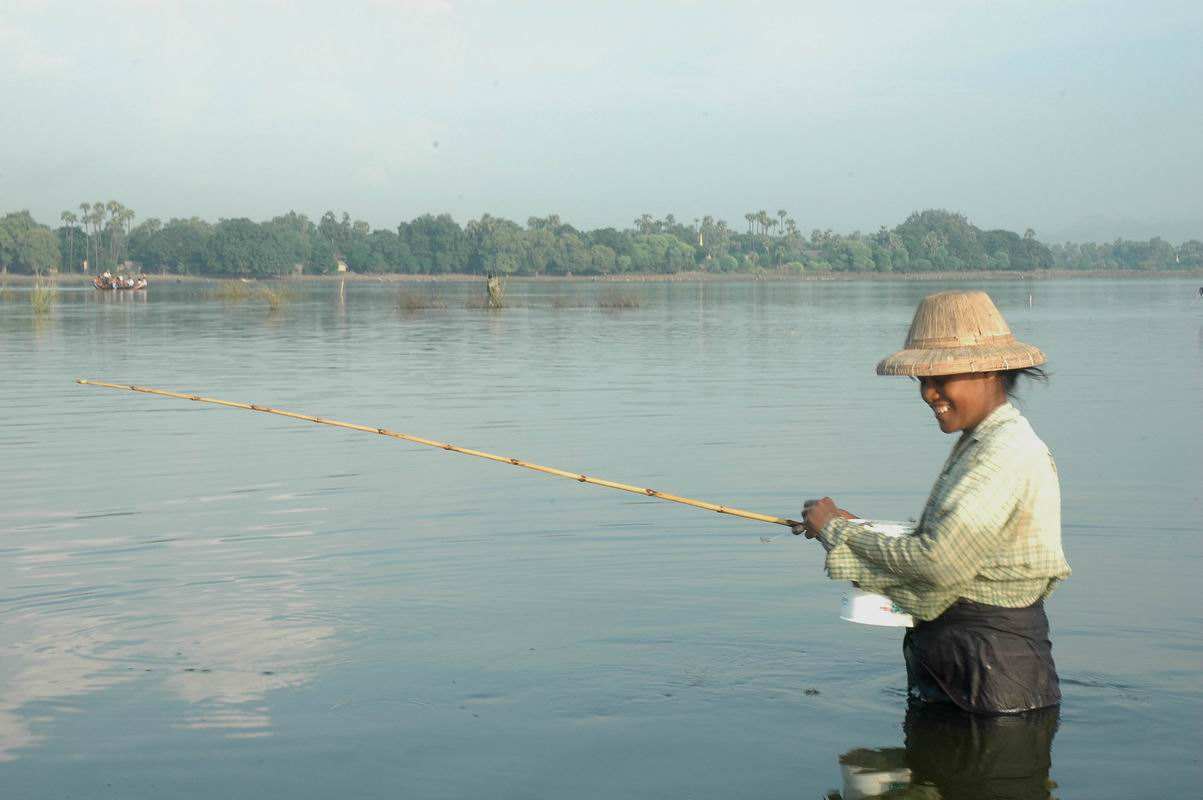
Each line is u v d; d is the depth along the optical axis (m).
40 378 20.23
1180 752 4.51
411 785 4.25
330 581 7.02
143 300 69.31
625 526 8.44
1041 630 5.00
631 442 12.69
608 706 5.01
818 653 5.69
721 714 4.91
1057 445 12.31
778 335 33.44
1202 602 6.46
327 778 4.32
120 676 5.39
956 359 4.98
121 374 20.89
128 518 8.95
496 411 15.47
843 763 4.44
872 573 5.14
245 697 5.11
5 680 5.33
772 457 11.67
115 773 4.38
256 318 44.81
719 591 6.75
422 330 36.22
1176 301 69.69
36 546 8.02
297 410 15.61
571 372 21.27
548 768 4.39
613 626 6.11
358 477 10.62
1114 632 5.96
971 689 4.92
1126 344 29.11
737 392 17.72
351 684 5.27
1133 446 12.20
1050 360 24.03
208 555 7.71
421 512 9.02
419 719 4.86
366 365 22.91
